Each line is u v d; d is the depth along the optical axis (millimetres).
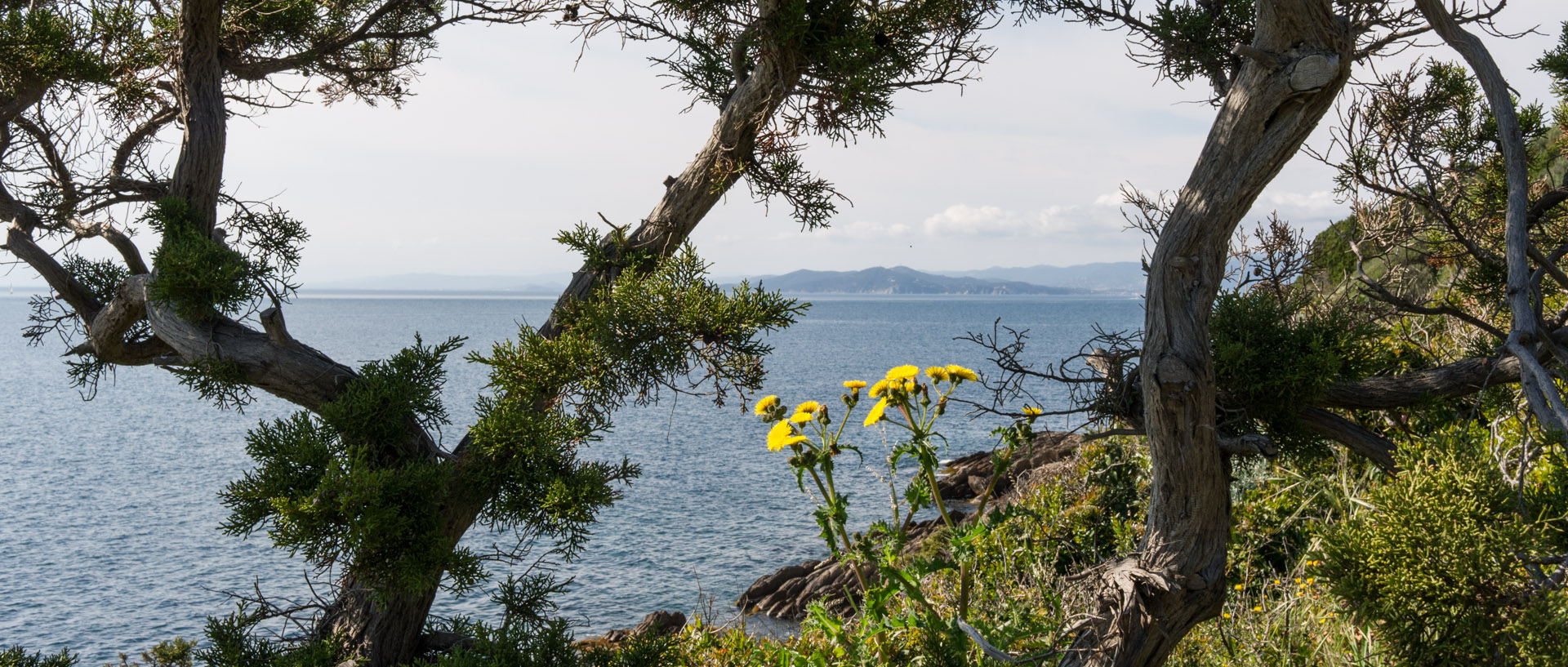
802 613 12531
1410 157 5035
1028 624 4074
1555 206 5191
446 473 4410
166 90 6000
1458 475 2287
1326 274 6793
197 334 4867
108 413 43688
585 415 4605
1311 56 2852
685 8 4898
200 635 13734
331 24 6633
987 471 19359
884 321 171000
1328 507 6492
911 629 3916
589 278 5137
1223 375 3914
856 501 19422
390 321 165500
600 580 15109
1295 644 4566
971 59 5027
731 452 28203
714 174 5137
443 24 5988
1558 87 5543
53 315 5883
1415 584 2164
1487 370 4023
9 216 5613
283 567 17312
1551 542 2324
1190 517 3158
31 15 5215
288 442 4328
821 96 4793
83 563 17688
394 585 4270
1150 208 5617
